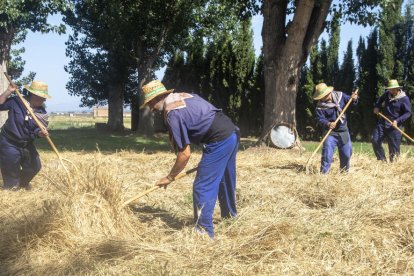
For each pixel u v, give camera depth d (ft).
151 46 83.30
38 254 15.07
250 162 33.63
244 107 90.48
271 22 50.06
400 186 22.82
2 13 51.34
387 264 14.44
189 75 93.97
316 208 20.94
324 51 83.25
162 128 94.94
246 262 14.38
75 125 123.54
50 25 55.72
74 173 18.37
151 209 20.62
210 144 17.03
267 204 19.76
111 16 76.54
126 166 32.68
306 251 15.10
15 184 24.82
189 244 15.39
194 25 84.07
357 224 16.90
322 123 28.94
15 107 24.27
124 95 99.14
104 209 16.90
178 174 17.67
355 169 30.22
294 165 32.50
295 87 50.39
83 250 15.15
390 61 76.13
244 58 89.66
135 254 14.79
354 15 54.49
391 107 35.73
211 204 16.92
